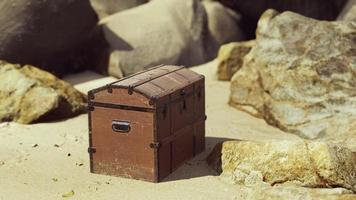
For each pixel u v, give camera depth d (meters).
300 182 4.93
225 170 5.25
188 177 5.25
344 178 4.82
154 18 8.47
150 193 4.98
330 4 8.88
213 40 8.83
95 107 5.23
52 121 6.38
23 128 6.16
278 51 6.55
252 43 7.98
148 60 8.05
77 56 8.04
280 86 6.43
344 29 6.47
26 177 5.20
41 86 6.43
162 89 5.25
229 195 4.94
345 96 6.13
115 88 5.15
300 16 6.70
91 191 5.02
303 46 6.47
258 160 5.11
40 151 5.66
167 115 5.21
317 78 6.27
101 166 5.29
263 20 6.86
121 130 5.19
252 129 6.36
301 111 6.26
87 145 5.83
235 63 7.88
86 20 7.80
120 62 7.87
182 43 8.37
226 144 5.35
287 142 5.09
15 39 7.38
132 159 5.20
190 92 5.53
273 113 6.43
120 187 5.09
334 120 6.05
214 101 7.17
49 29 7.50
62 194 4.96
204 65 8.45
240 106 6.88
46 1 7.39
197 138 5.70
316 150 4.95
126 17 8.38
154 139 5.11
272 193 4.77
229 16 9.16
